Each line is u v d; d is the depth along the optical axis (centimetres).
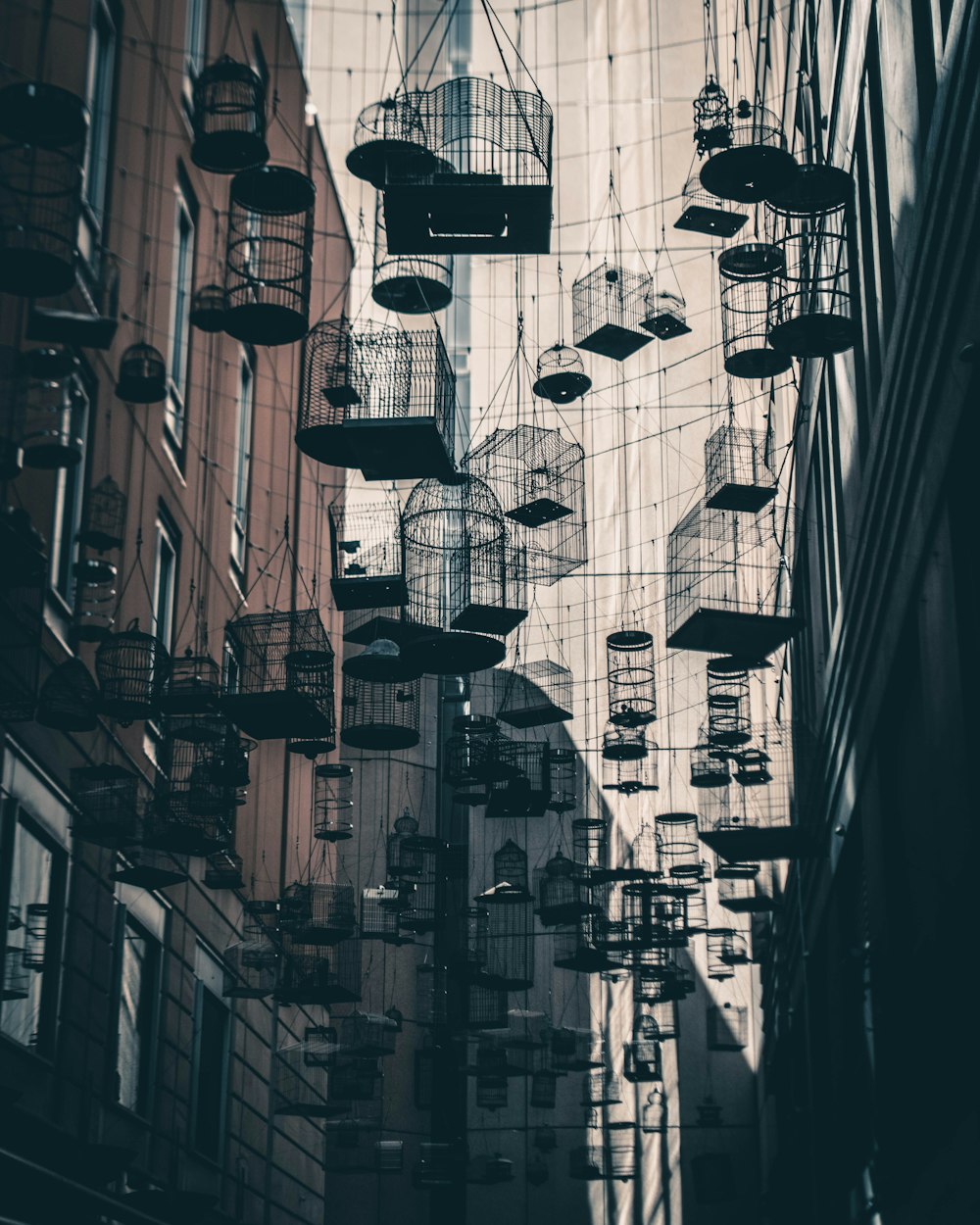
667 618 3188
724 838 1831
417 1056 3422
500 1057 2950
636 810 3581
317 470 2966
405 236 1285
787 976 2734
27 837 1480
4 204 1111
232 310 1320
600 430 3909
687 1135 3572
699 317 3525
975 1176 1086
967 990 1077
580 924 2489
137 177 1812
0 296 1352
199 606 2042
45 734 1520
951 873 1129
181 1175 2009
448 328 3903
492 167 1568
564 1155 3634
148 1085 1894
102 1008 1677
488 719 2159
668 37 3588
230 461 2347
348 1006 3359
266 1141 2522
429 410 1619
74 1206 1322
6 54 1360
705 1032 3634
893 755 1536
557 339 3812
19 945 1445
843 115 1636
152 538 1917
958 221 1037
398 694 2236
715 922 3619
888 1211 1594
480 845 3619
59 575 1596
